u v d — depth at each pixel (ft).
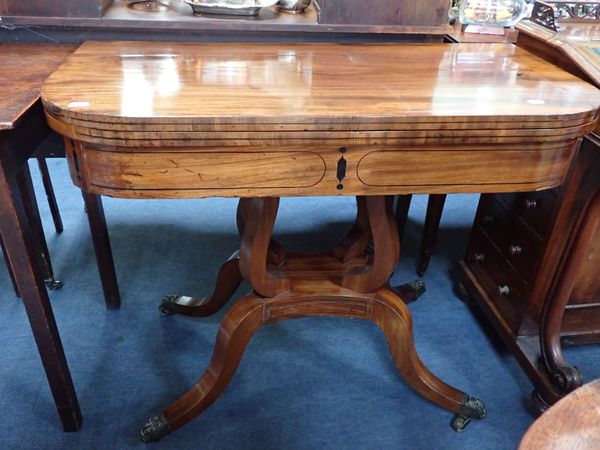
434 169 2.56
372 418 3.74
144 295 4.86
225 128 2.23
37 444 3.47
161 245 5.62
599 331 4.18
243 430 3.61
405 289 4.87
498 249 4.34
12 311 4.58
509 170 2.62
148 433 3.43
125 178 2.39
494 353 4.38
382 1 3.86
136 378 3.98
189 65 2.95
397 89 2.68
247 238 3.19
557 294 3.65
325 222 6.23
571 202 3.41
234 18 3.92
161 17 3.83
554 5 3.89
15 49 3.58
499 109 2.44
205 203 6.50
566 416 1.52
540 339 3.83
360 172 2.51
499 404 3.90
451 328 4.64
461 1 4.32
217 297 4.35
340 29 3.90
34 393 3.82
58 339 3.19
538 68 3.23
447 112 2.37
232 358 3.43
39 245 4.57
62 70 2.74
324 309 3.52
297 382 4.00
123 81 2.60
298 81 2.75
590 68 3.04
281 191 2.51
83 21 3.64
